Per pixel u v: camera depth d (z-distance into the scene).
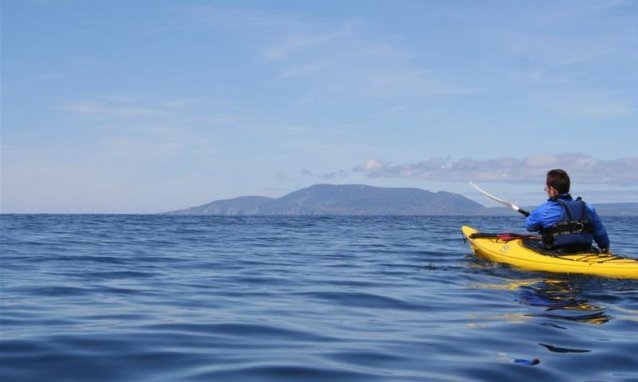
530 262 9.70
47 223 38.50
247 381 3.88
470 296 7.52
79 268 10.80
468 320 6.00
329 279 9.37
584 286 8.04
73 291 7.96
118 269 10.73
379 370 4.16
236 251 15.08
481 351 4.71
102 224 37.69
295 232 27.20
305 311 6.55
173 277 9.62
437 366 4.28
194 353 4.61
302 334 5.35
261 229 30.97
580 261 9.04
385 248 16.08
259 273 10.22
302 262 12.22
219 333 5.37
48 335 5.19
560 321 5.89
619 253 14.46
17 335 5.18
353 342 5.03
